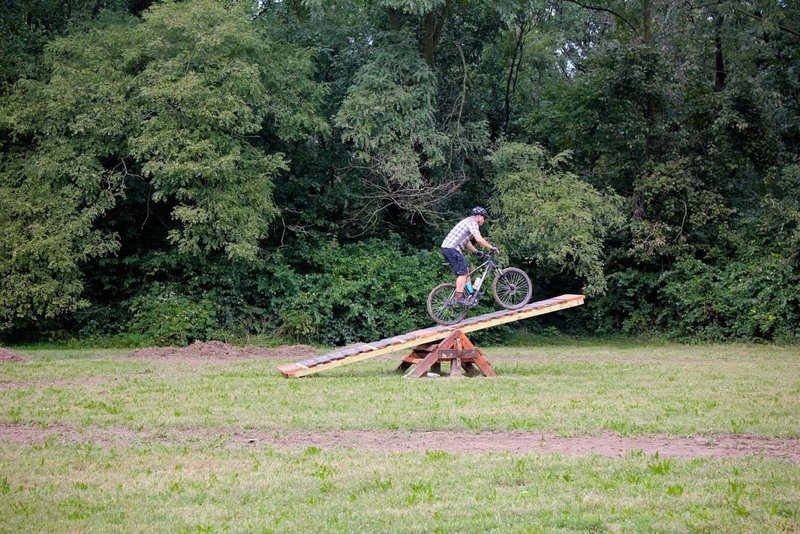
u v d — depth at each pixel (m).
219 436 18.88
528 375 29.98
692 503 13.55
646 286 51.19
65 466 16.06
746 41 52.38
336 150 51.22
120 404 22.48
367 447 17.80
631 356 39.06
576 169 52.94
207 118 41.38
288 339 45.16
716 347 44.75
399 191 48.28
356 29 52.59
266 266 46.59
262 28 46.94
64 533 12.32
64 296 40.97
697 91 52.75
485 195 53.09
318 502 13.84
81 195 41.94
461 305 29.66
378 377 28.73
